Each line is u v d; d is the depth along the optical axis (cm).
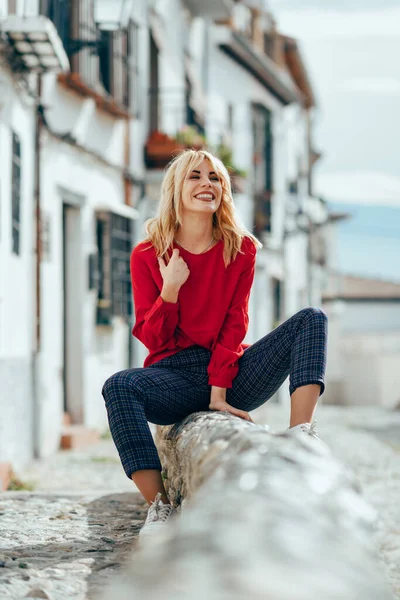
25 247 965
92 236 1227
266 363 383
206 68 1841
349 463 1049
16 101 927
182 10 1666
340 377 3438
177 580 147
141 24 1426
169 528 189
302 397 358
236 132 2059
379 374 3369
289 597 138
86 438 1106
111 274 1282
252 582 141
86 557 334
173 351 394
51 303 1062
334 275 3594
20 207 947
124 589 155
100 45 1138
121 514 446
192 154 396
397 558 498
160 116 1518
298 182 2662
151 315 382
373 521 206
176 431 364
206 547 158
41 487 726
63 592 284
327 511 192
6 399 879
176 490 348
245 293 398
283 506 183
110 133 1302
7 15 905
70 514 444
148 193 1476
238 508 178
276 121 2384
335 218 3566
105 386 364
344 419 2023
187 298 392
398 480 899
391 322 4253
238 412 374
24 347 955
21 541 367
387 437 1556
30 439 958
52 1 1077
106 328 1275
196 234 396
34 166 998
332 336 3488
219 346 383
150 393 369
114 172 1316
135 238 1402
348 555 169
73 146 1144
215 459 253
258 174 2227
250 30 2327
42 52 876
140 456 351
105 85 1316
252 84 2178
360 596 150
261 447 233
